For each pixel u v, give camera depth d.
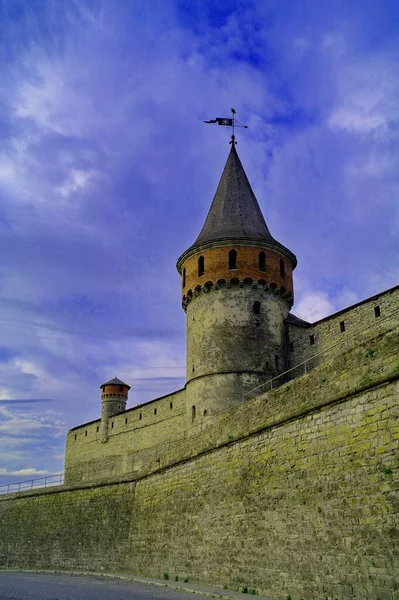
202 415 31.92
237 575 19.33
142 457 47.03
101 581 26.38
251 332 33.06
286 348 34.09
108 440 53.12
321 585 15.12
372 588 13.42
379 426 14.29
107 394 56.97
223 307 33.72
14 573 34.59
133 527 29.70
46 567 36.16
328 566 15.01
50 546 36.69
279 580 16.94
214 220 37.25
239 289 33.94
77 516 35.28
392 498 13.36
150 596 19.36
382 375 14.43
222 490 21.52
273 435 18.95
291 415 17.98
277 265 35.25
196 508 23.33
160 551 25.94
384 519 13.48
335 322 31.33
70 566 34.06
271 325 33.78
